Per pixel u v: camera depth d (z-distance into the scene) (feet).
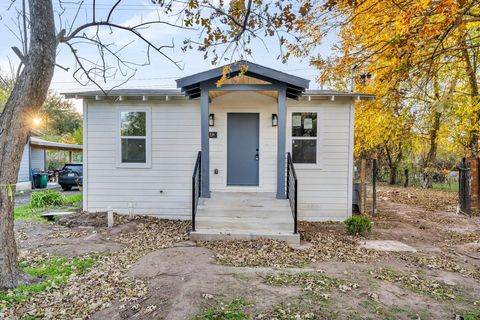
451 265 15.39
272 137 26.58
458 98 30.83
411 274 13.93
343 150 25.89
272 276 13.09
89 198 26.61
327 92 25.53
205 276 12.86
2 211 12.14
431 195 42.52
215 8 11.60
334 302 10.97
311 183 26.02
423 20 14.26
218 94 25.85
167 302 10.89
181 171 26.45
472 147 34.09
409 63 16.16
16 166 12.28
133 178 26.50
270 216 21.33
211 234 19.34
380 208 32.55
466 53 20.86
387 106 22.18
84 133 26.37
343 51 22.56
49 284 12.59
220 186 26.71
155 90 26.91
